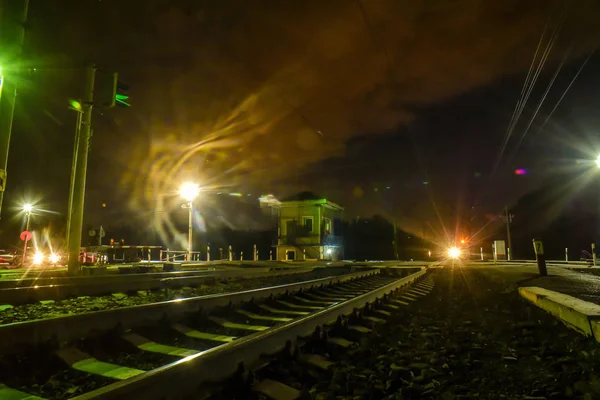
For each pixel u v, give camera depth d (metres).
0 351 4.47
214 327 7.04
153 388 3.25
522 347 6.06
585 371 4.69
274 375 4.51
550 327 7.03
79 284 10.24
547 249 47.78
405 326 7.80
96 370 4.49
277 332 4.95
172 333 6.29
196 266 24.06
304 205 43.84
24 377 4.34
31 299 9.21
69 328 5.16
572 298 8.24
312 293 11.71
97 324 5.50
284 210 44.66
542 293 9.29
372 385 4.34
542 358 5.45
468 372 4.93
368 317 8.04
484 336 6.82
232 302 8.24
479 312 9.24
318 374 4.70
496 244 35.12
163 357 5.13
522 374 4.82
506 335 6.84
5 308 8.23
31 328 4.77
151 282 11.98
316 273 20.67
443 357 5.45
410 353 5.70
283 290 10.32
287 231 44.06
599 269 19.86
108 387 3.06
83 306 8.88
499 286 13.73
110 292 10.96
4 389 3.88
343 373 4.67
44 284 11.43
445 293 13.09
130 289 11.48
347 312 7.50
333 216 47.88
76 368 4.54
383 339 6.55
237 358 4.18
